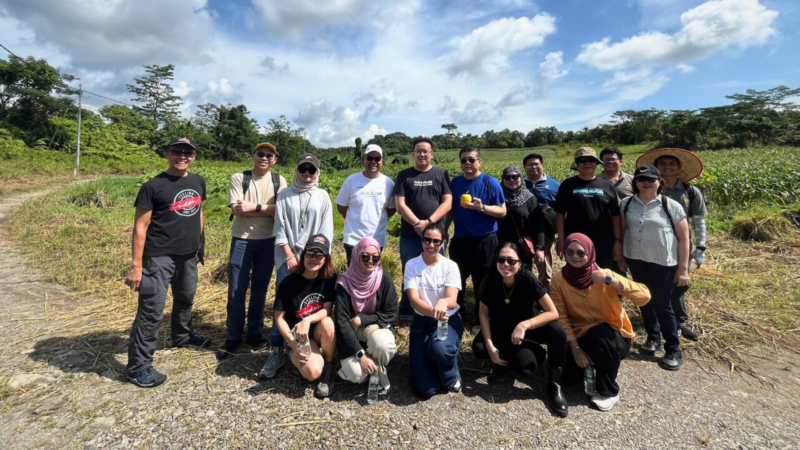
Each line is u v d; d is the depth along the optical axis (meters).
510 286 2.91
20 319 3.67
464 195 3.51
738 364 3.12
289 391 2.71
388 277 2.93
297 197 3.23
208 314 4.01
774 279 4.74
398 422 2.40
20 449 2.08
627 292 2.70
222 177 16.77
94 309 3.96
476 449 2.18
